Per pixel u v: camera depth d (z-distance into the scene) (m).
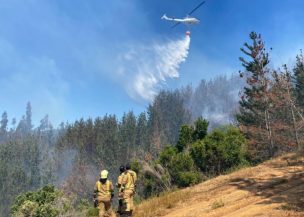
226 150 23.25
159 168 24.45
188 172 22.78
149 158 29.66
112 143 124.19
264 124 36.34
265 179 15.52
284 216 10.45
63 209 23.83
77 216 21.78
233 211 12.12
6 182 137.25
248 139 33.00
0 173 138.38
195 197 15.18
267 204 12.00
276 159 19.30
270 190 13.80
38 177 147.12
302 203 11.36
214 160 23.23
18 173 141.25
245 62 38.12
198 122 28.25
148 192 24.38
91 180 100.06
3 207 131.88
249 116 39.34
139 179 25.55
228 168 23.33
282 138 32.47
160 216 13.57
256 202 12.60
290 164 17.47
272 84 34.88
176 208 14.25
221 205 13.09
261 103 35.47
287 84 33.69
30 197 24.89
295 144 31.23
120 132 138.12
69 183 94.25
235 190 14.77
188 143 27.69
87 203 27.62
